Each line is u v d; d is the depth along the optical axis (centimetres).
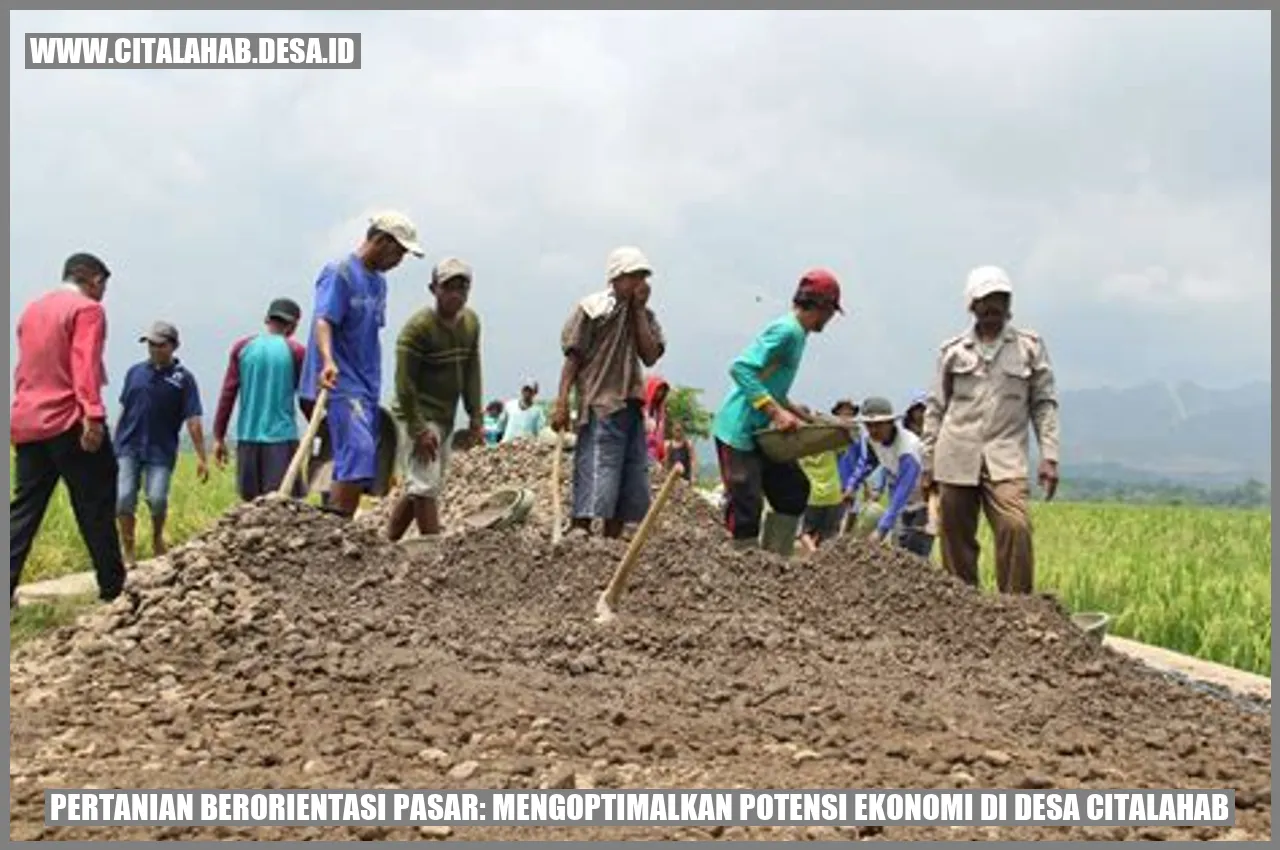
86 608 901
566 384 912
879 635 761
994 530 909
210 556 739
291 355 1192
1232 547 2053
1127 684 745
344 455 875
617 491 918
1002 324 906
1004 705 678
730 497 904
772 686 648
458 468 1462
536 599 762
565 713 604
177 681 652
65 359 870
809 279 891
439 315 917
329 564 758
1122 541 2136
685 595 762
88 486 881
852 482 1159
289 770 539
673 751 561
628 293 906
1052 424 910
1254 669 1052
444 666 655
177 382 1202
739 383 885
